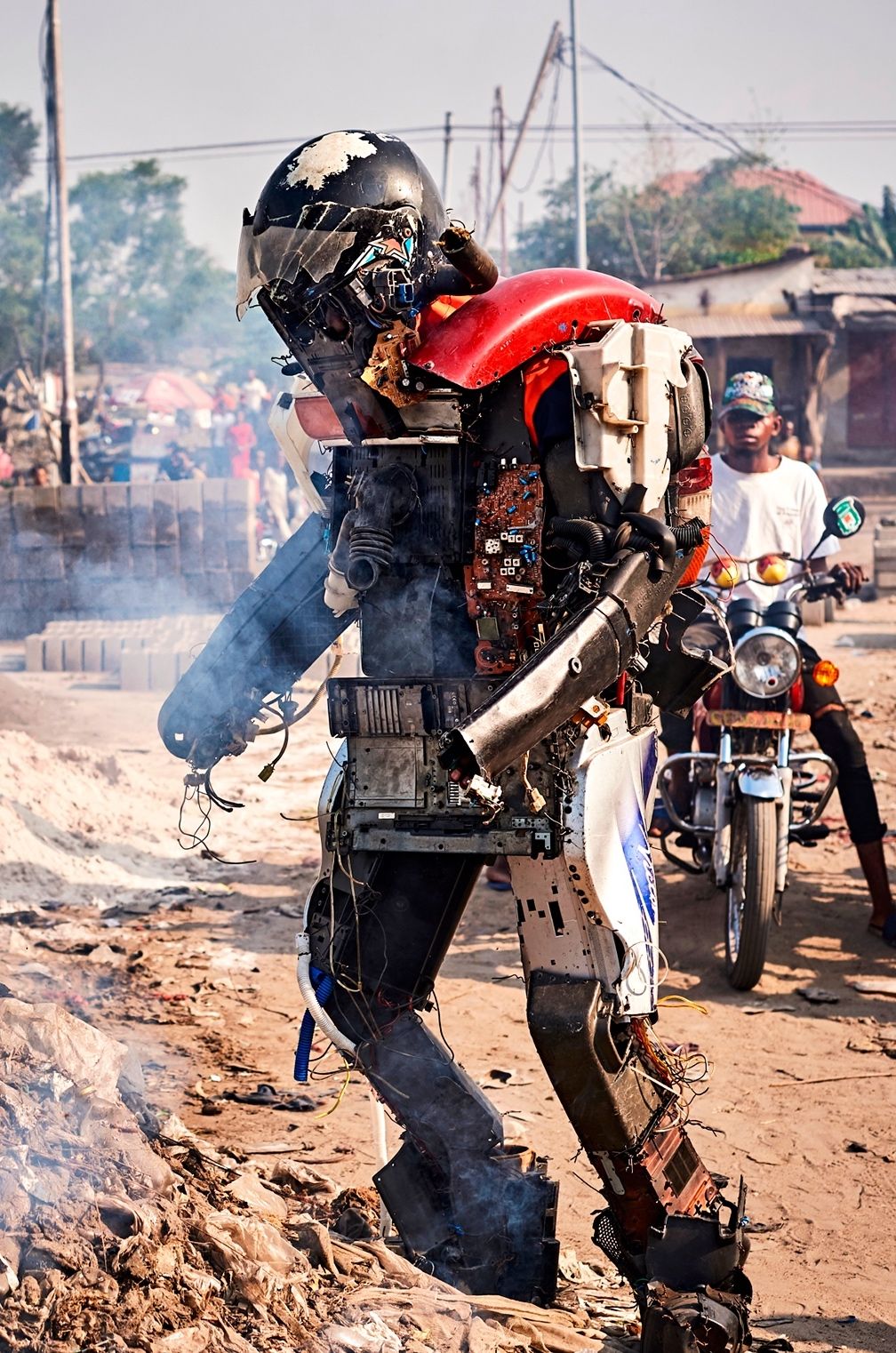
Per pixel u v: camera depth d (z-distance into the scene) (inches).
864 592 772.0
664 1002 143.6
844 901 274.4
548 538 115.6
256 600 134.8
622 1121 117.3
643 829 123.6
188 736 137.6
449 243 110.3
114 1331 90.0
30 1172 97.0
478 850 114.7
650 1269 118.2
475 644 120.2
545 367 115.4
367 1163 162.7
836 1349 128.5
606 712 113.1
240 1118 177.0
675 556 117.0
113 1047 116.0
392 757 117.2
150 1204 101.7
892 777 370.3
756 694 221.5
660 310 129.7
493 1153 126.5
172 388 1347.2
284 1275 106.5
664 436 118.1
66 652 607.2
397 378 114.1
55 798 311.6
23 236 2287.2
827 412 1624.0
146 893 278.4
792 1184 164.6
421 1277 117.0
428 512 119.0
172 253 2357.3
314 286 117.3
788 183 2410.2
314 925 125.5
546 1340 112.0
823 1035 210.1
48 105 942.4
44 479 979.3
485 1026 212.8
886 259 2230.6
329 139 120.0
